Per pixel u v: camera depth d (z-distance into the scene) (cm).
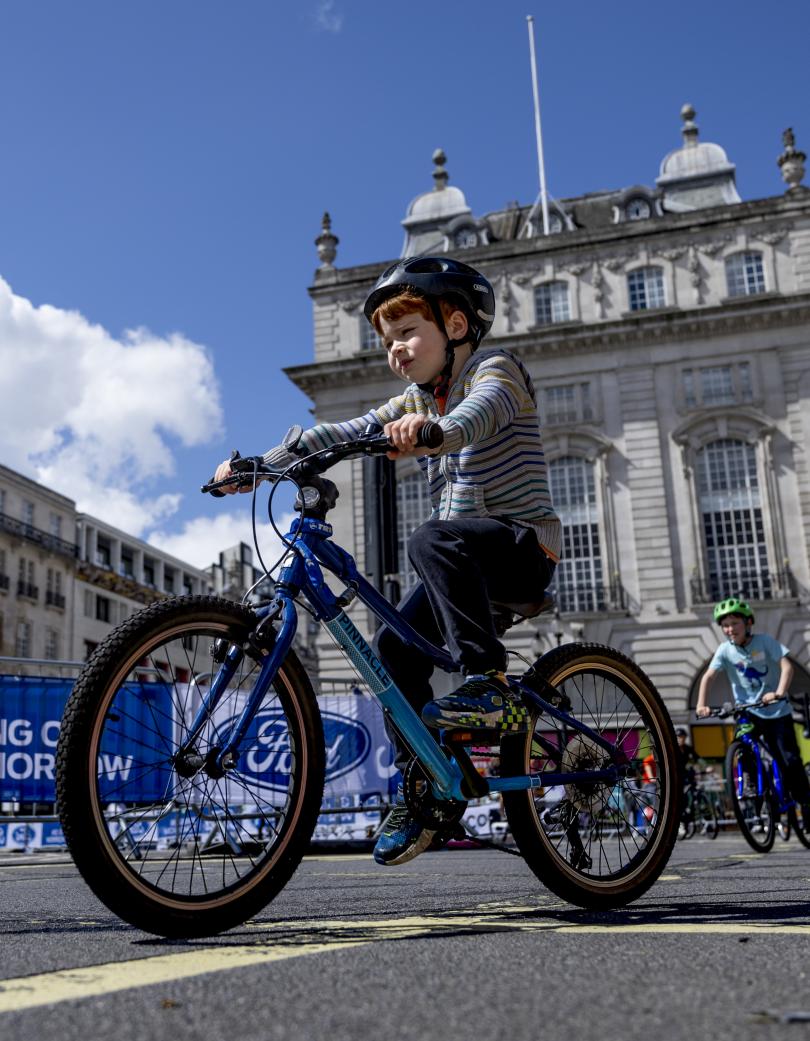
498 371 238
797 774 649
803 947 164
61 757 184
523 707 232
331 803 826
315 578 222
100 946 178
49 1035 108
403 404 265
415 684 241
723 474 2923
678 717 2761
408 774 226
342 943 178
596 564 2917
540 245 3158
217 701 208
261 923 218
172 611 201
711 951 160
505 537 233
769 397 2905
